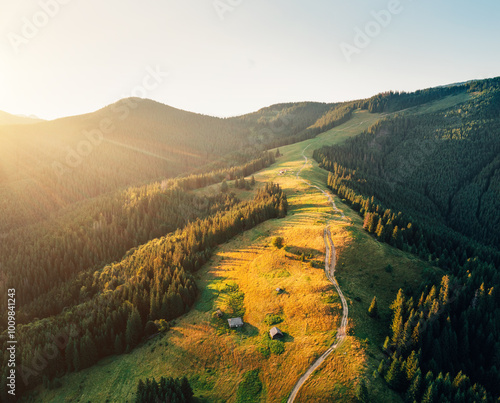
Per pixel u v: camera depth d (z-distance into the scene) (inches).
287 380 2503.7
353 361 2442.2
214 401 2518.5
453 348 2564.0
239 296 3641.7
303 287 3371.1
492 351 2546.8
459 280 3112.7
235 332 3144.7
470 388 2103.8
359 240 3991.1
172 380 2546.8
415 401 2075.5
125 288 3902.6
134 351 3221.0
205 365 2856.8
